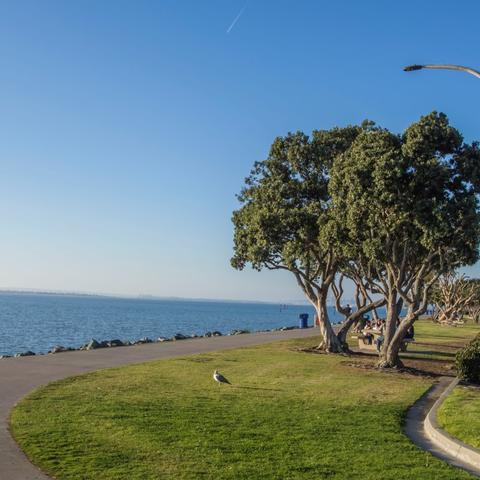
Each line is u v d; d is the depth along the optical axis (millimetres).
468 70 15039
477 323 68562
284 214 24203
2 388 14867
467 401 13938
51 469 8359
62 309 151750
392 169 18766
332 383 17656
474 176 19516
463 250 19656
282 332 43719
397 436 10953
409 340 29547
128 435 10281
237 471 8508
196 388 15781
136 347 28188
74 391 14602
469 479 8492
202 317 134750
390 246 21188
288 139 26438
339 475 8477
